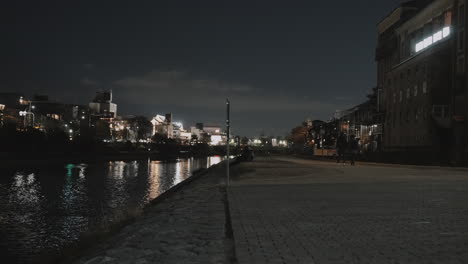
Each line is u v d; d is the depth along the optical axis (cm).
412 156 4875
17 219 2161
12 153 6644
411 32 6259
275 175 2916
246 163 5025
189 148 19988
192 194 1895
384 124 7294
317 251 668
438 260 601
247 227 895
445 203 1252
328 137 9256
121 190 3709
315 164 4666
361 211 1115
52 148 8150
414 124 5897
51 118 13962
